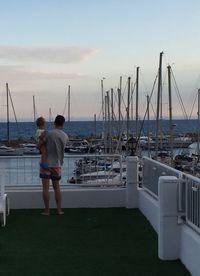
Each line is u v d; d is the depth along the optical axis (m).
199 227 6.32
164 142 54.56
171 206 7.00
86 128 136.25
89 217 10.39
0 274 6.52
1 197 9.80
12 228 9.38
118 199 11.55
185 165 39.84
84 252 7.64
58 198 10.66
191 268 6.38
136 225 9.56
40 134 10.39
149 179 10.45
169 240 7.03
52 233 8.95
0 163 11.50
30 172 11.68
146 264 6.92
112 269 6.72
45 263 7.05
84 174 11.92
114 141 55.34
